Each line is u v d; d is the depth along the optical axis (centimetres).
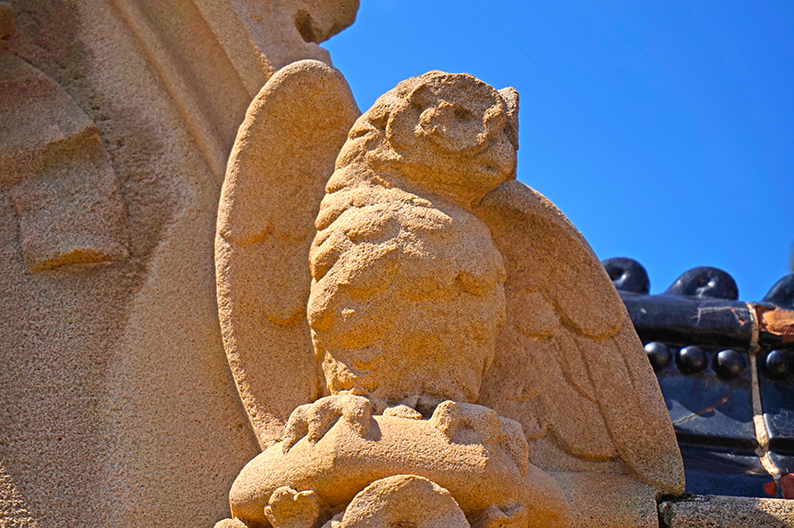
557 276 221
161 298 228
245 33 247
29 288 228
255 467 189
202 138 244
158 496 210
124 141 245
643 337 292
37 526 205
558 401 222
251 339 212
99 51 257
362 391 190
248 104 245
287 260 217
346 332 192
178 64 252
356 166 205
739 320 287
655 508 216
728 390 282
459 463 175
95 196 235
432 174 202
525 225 219
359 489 175
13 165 237
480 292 196
